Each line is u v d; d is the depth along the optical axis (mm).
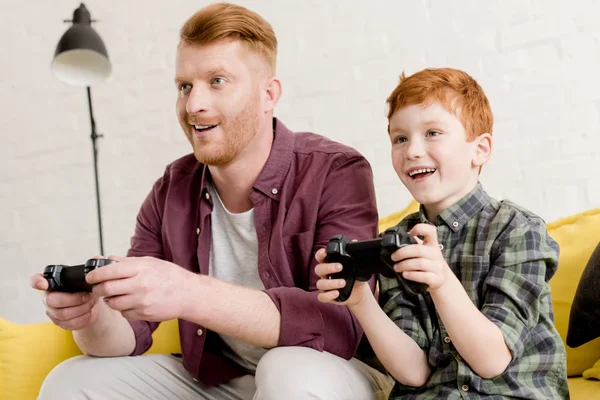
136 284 1049
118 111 2650
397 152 1257
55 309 1161
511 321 1080
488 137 1263
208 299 1112
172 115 2566
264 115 1380
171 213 1449
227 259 1396
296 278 1335
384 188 2219
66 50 2221
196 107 1294
